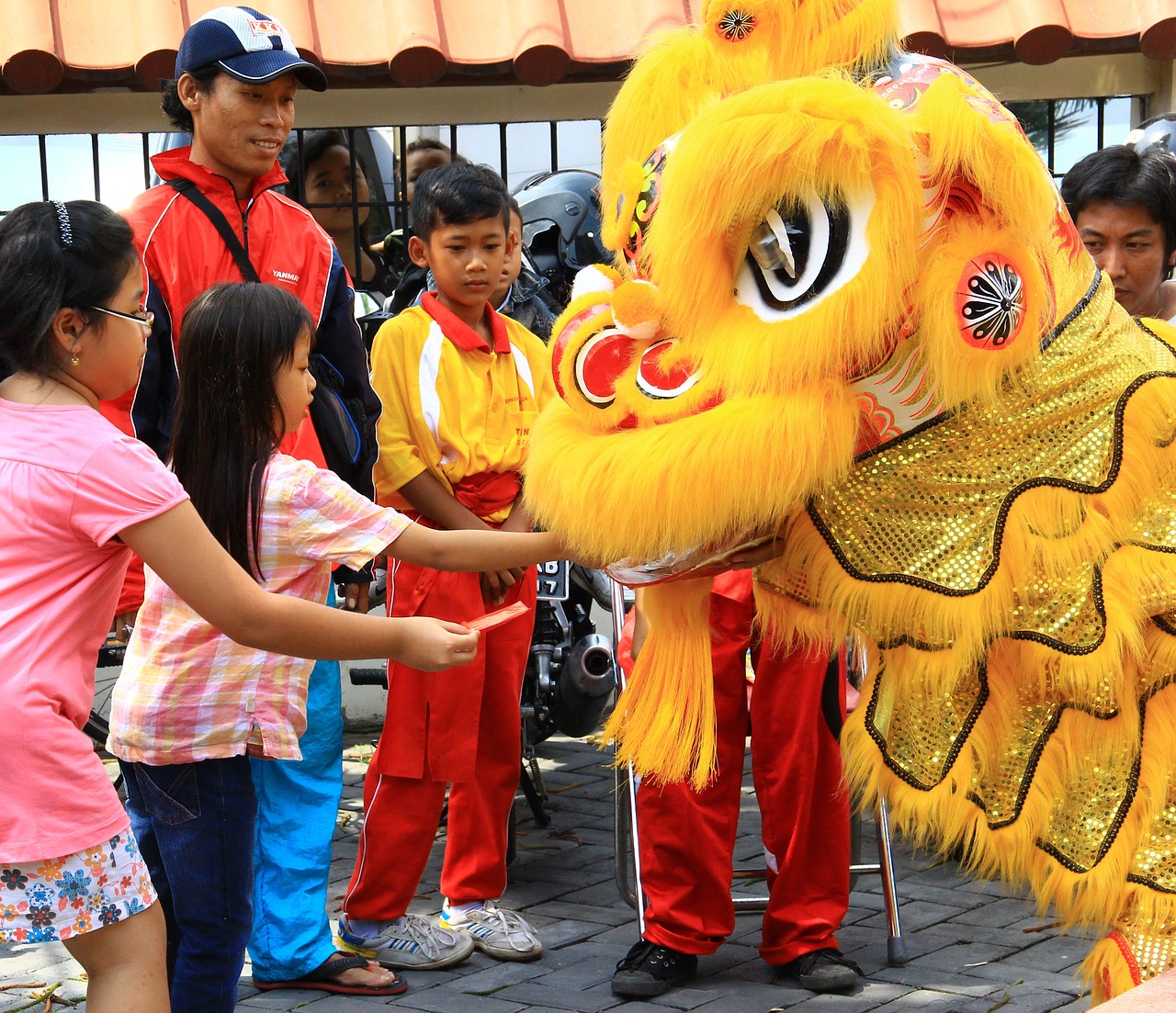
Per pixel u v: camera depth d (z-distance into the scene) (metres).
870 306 2.14
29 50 5.20
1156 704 2.47
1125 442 2.41
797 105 2.14
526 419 4.09
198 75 3.63
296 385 2.91
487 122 5.94
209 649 2.85
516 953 3.91
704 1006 3.57
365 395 3.81
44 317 2.35
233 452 2.85
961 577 2.32
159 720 2.83
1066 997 3.59
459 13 5.57
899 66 2.44
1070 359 2.41
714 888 3.64
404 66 5.39
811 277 2.18
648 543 2.24
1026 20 5.44
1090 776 2.45
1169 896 2.44
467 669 3.81
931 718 2.45
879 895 4.41
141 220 3.61
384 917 3.91
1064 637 2.35
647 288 2.30
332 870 4.71
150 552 2.36
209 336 2.84
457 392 3.96
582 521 2.28
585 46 5.54
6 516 2.35
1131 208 3.74
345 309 3.84
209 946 2.87
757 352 2.19
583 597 5.18
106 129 5.75
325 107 5.84
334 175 5.95
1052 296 2.41
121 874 2.39
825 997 3.61
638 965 3.67
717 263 2.24
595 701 4.76
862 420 2.32
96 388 2.46
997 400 2.33
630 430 2.31
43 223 2.37
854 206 2.16
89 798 2.35
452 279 3.98
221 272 3.64
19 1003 3.69
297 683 2.95
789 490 2.19
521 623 4.02
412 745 3.82
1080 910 2.49
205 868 2.86
